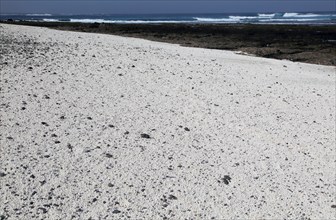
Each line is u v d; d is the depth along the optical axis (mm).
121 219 6797
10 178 7445
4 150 8430
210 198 7918
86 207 6992
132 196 7570
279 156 10461
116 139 9961
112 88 14359
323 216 7828
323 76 23375
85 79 15039
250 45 43594
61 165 8250
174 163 9172
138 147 9703
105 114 11578
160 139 10406
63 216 6625
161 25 72438
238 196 8156
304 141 11789
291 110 14828
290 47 41938
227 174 9039
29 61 16547
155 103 13336
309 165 10172
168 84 16078
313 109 15383
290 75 22281
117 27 63375
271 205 7992
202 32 57875
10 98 11547
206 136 11109
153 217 7000
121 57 20891
